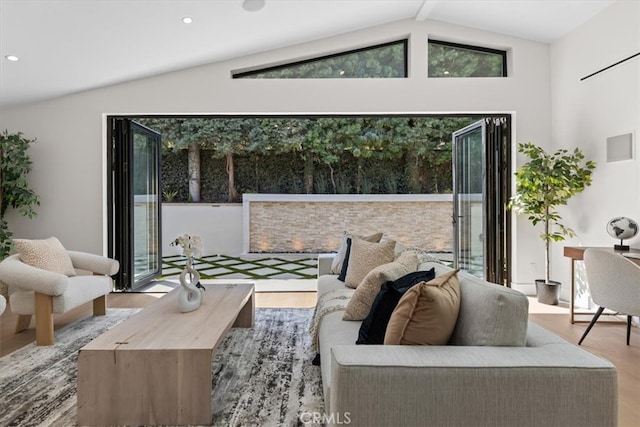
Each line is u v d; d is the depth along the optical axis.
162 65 4.29
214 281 5.49
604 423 1.28
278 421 1.92
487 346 1.45
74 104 4.52
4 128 4.55
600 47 3.83
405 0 4.07
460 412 1.28
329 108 4.56
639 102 3.39
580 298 4.14
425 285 1.53
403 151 8.46
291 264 6.99
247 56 4.55
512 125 4.64
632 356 2.76
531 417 1.28
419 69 4.55
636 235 3.42
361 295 2.20
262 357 2.71
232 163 8.54
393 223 8.20
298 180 8.55
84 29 3.29
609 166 3.73
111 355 1.89
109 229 4.68
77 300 3.14
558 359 1.34
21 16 2.97
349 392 1.27
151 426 1.89
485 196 4.79
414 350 1.40
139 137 5.17
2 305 2.26
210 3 3.30
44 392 2.22
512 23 4.32
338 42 4.55
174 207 8.27
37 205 4.55
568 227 4.34
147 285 5.21
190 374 1.90
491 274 4.73
